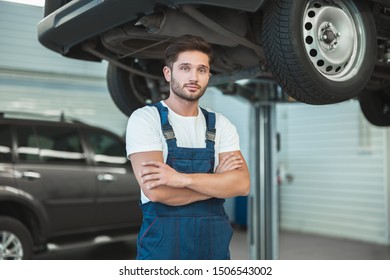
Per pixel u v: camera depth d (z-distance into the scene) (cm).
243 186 188
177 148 184
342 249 618
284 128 788
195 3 211
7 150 439
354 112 690
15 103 664
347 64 234
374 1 241
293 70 214
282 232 757
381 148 657
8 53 660
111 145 519
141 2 218
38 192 444
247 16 247
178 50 185
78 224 473
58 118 512
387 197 646
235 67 300
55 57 696
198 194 182
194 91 186
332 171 718
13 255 425
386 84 355
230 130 201
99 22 247
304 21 220
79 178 477
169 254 182
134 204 519
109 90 355
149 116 190
